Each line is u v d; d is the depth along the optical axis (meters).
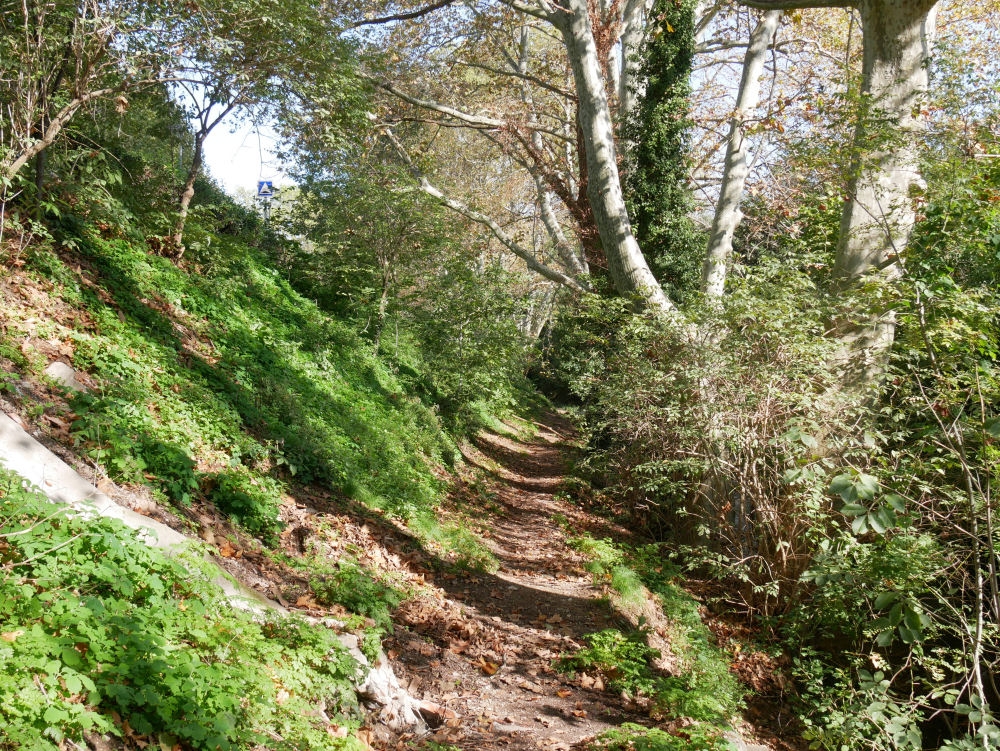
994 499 6.11
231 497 6.39
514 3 14.09
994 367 6.34
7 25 7.68
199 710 3.12
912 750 5.67
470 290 17.88
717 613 9.65
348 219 16.31
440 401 18.48
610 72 19.02
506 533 12.00
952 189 7.58
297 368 11.44
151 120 11.89
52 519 3.77
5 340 6.02
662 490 10.81
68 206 9.08
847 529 8.24
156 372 7.55
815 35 20.22
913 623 5.06
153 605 3.65
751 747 6.29
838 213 11.33
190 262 11.44
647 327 11.12
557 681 6.35
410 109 19.61
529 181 32.78
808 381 8.59
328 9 13.79
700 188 20.03
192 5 8.35
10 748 2.38
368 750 4.03
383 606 6.05
